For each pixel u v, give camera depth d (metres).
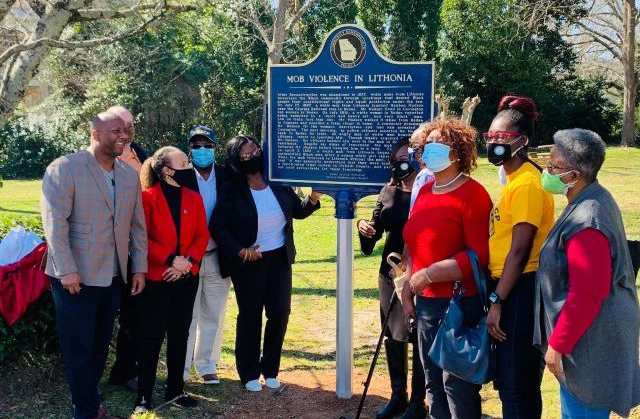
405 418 4.39
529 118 3.54
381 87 4.61
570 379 3.12
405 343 4.55
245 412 4.64
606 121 37.28
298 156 4.87
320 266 10.06
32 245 4.69
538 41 36.78
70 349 4.20
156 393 4.93
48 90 25.73
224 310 5.14
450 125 3.59
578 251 2.99
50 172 4.07
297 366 5.65
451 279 3.48
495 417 4.52
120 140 4.14
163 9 6.43
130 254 4.42
